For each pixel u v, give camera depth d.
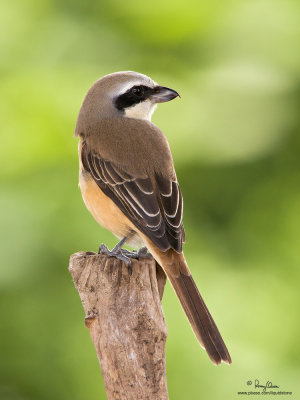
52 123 13.17
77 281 7.15
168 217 8.24
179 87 13.41
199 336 7.49
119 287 6.98
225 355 7.37
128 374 6.60
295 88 13.51
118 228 8.72
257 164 13.28
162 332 6.72
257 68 13.61
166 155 8.75
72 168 12.87
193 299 7.67
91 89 9.46
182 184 12.94
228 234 13.02
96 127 9.16
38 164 12.92
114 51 14.16
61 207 12.25
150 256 8.02
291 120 13.37
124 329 6.73
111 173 8.66
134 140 8.84
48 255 11.73
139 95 9.48
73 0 14.55
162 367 6.63
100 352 6.74
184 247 12.46
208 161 12.89
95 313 6.88
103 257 7.27
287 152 13.38
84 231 11.91
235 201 13.19
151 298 6.95
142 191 8.42
